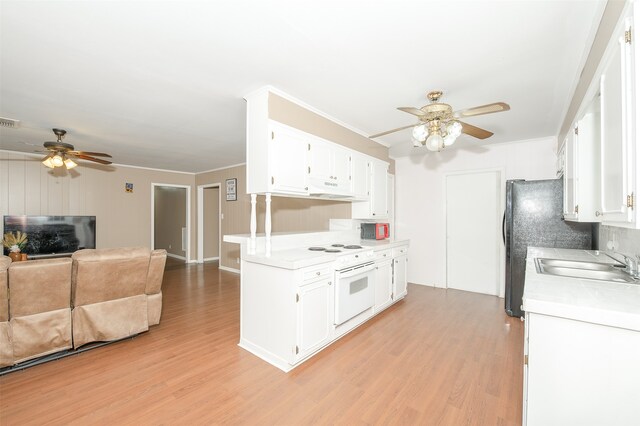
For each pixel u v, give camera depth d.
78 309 2.49
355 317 3.02
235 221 6.14
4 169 4.74
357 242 3.78
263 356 2.44
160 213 8.32
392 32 1.69
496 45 1.81
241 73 2.18
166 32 1.69
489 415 1.73
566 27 1.63
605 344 1.13
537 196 3.27
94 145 4.35
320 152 2.93
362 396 1.91
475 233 4.50
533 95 2.56
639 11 1.02
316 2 1.44
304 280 2.32
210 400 1.86
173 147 4.50
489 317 3.38
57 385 2.02
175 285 4.89
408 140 4.06
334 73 2.18
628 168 1.10
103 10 1.49
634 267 1.84
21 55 1.92
